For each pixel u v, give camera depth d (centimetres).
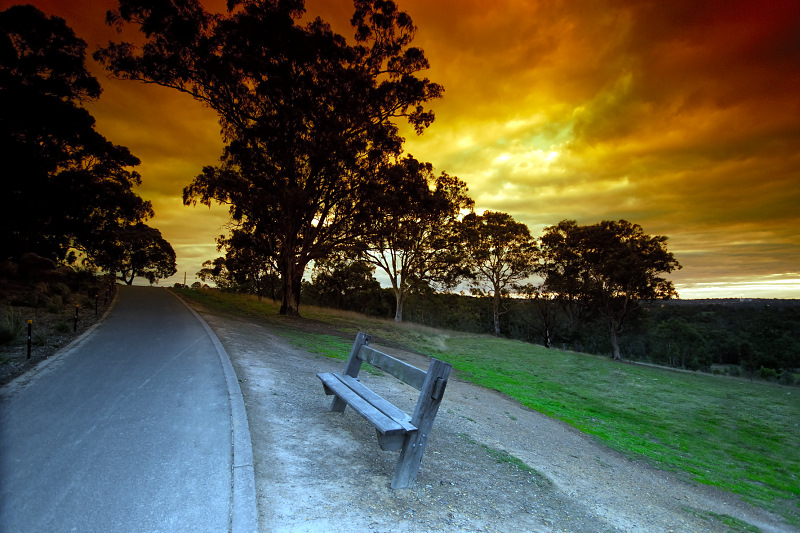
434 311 5719
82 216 3247
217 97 2264
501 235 4281
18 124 2402
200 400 571
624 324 4644
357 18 2362
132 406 536
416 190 2325
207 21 2106
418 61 2409
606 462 741
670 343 5494
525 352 2708
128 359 806
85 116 2641
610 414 1352
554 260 4391
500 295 4719
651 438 1108
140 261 5838
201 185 2228
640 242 3969
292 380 772
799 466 1055
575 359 2725
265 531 295
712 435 1287
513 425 835
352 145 2256
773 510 677
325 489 368
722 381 2661
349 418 572
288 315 2567
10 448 399
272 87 2053
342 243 2688
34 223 2927
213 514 306
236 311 2370
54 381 630
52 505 306
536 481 495
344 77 2167
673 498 614
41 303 1527
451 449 546
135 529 283
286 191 2167
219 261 4453
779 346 5288
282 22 2045
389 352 1797
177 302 2328
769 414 1681
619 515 458
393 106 2452
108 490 330
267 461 410
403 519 336
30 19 2361
